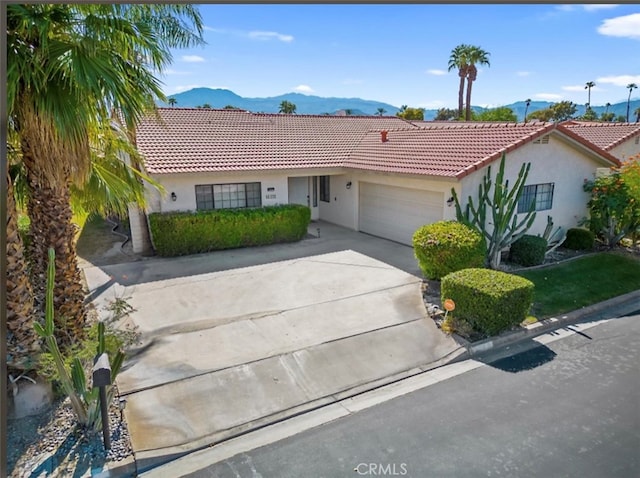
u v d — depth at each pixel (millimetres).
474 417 6035
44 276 7023
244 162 15531
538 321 9094
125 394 6477
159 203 14180
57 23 5859
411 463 5207
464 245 10406
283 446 5547
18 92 5680
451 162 13297
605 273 12195
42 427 5699
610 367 7371
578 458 5254
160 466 5242
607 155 14789
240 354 7664
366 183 17016
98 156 8688
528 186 13711
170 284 11375
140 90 6879
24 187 7820
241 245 15102
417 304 9836
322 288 10969
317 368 7281
